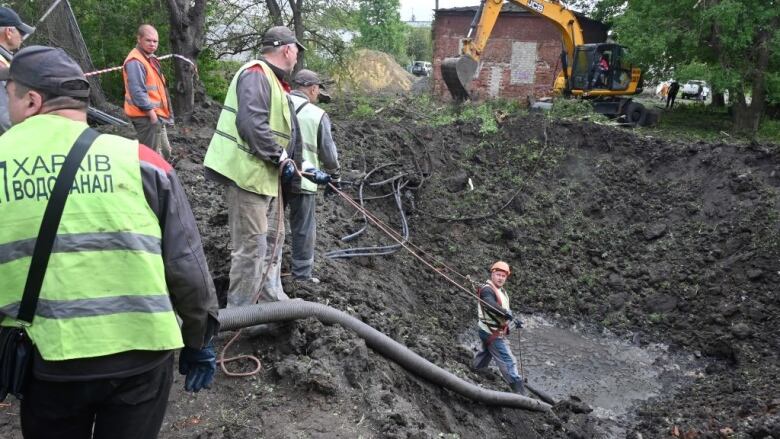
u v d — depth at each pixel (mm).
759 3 17578
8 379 2109
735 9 16766
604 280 10516
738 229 10492
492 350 6742
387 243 9688
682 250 10742
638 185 12398
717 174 11742
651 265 10648
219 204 7309
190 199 7359
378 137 12656
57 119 2146
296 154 4703
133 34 13750
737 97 18953
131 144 2232
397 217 11000
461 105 16078
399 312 7469
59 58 2150
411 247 10266
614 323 9531
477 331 8828
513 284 10406
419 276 9508
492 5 15922
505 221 11562
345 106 18594
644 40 18250
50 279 2037
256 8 18031
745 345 8570
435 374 5277
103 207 2088
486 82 27297
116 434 2250
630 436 6820
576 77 19562
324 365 4250
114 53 13594
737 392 7637
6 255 2041
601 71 19031
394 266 9156
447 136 13656
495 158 13273
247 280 4332
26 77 2113
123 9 13625
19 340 2102
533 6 18625
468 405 5703
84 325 2062
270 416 3852
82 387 2123
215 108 12281
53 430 2227
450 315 8977
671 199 11891
